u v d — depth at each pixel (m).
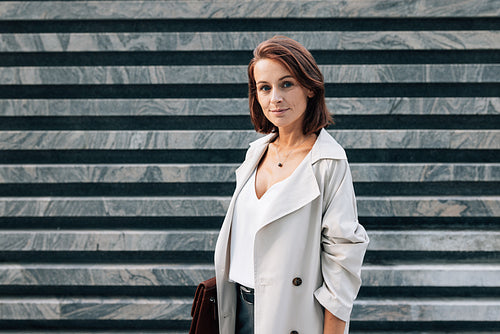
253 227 1.66
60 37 3.57
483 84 3.55
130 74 3.58
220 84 3.62
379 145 3.49
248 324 1.71
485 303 3.18
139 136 3.54
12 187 3.56
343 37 3.53
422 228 3.44
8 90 3.64
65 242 3.40
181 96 3.66
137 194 3.57
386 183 3.52
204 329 1.81
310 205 1.58
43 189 3.57
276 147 1.75
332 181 1.57
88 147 3.54
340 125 3.60
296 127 1.67
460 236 3.31
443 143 3.47
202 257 3.47
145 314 3.27
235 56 3.66
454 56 3.58
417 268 3.24
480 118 3.54
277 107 1.55
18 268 3.32
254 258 1.58
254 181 1.74
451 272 3.23
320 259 1.61
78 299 3.32
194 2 3.56
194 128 3.65
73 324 3.33
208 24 3.65
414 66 3.51
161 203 3.46
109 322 3.33
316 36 3.54
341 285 1.53
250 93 1.75
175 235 3.39
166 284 3.32
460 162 3.54
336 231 1.53
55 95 3.65
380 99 3.51
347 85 3.61
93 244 3.40
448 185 3.52
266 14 3.55
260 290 1.57
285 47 1.52
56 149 3.55
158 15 3.58
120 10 3.58
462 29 3.58
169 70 3.57
